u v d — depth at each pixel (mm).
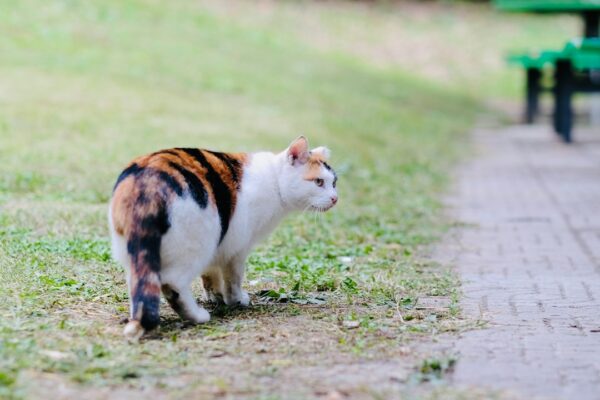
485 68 38156
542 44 41906
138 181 6555
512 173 17625
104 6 29281
